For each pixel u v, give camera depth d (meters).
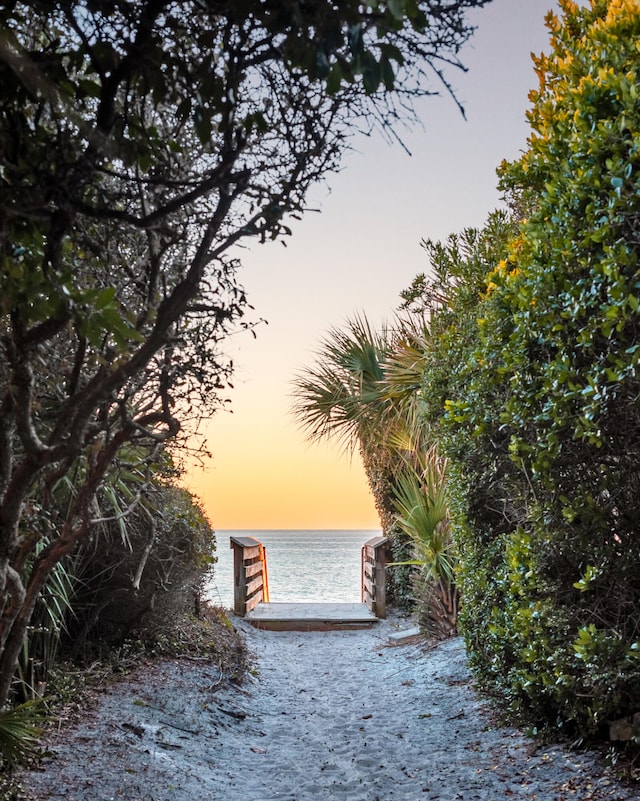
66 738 4.52
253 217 2.16
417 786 4.41
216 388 2.67
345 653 9.56
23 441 2.13
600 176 3.44
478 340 5.97
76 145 1.99
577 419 3.47
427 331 8.95
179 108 2.01
